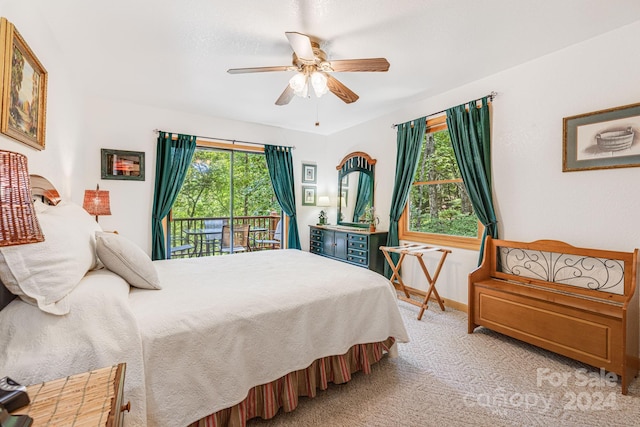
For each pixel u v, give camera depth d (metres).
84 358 1.08
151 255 4.04
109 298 1.24
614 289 2.21
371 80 3.08
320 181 5.59
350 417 1.62
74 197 3.01
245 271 2.25
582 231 2.39
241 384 1.43
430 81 3.11
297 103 3.82
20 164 0.77
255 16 2.00
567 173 2.46
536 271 2.66
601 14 2.00
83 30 2.17
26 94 1.66
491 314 2.58
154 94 3.52
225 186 4.95
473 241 3.24
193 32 2.20
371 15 1.99
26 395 0.79
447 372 2.07
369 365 2.00
